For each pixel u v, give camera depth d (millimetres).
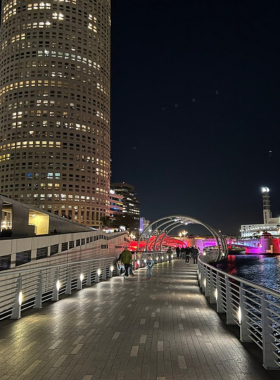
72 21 147750
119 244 78188
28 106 138500
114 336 7957
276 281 80250
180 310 11336
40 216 45781
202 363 6086
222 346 7137
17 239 26000
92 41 152250
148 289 17406
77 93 144000
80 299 13922
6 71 144250
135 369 5781
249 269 109125
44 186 133625
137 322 9477
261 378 5398
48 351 6812
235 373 5609
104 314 10664
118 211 180375
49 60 141875
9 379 5348
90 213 140875
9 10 148500
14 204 35656
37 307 11859
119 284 19969
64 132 139250
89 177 142625
